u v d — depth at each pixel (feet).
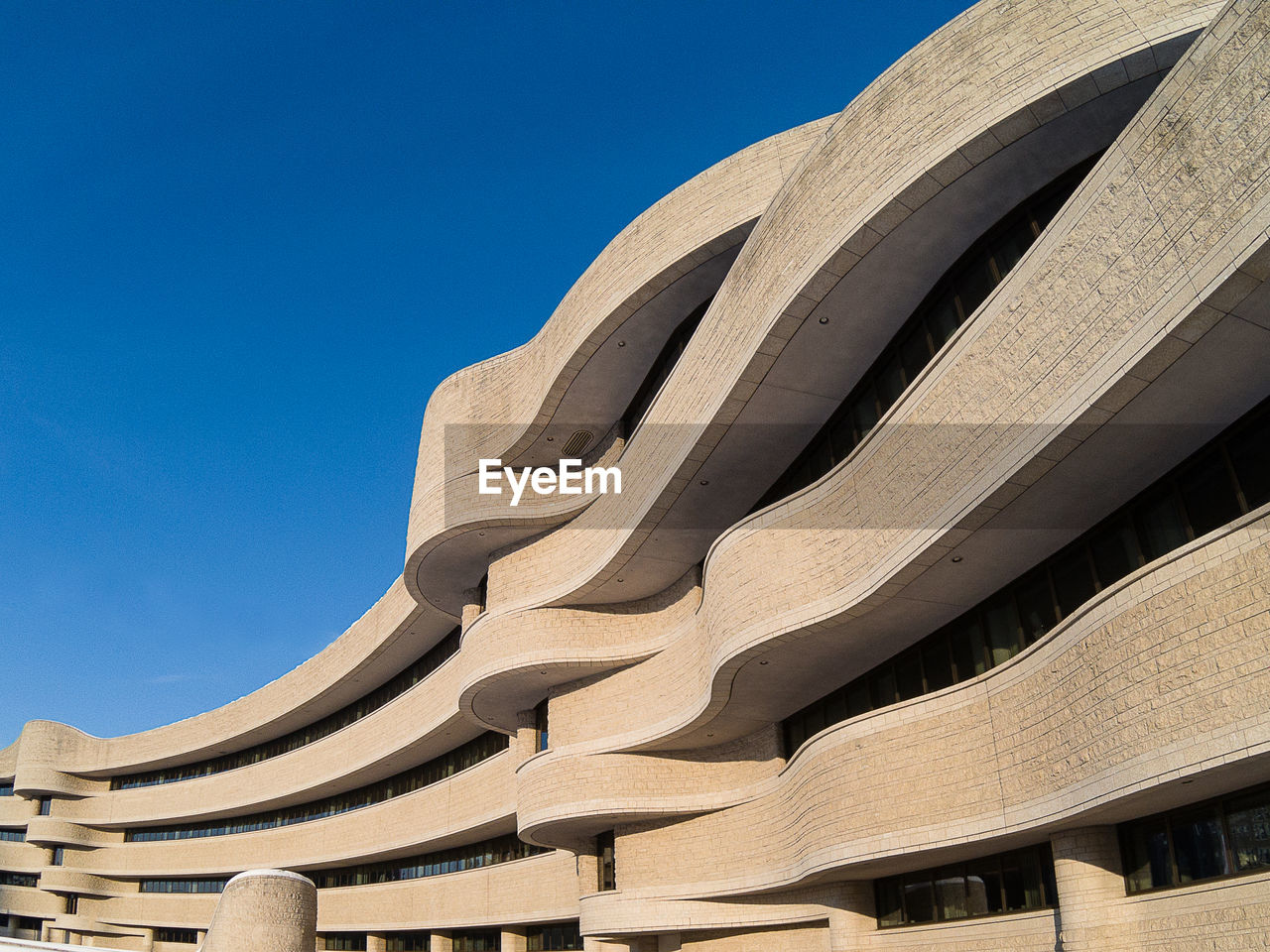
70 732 249.96
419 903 140.67
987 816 50.24
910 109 52.03
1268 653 34.30
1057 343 42.37
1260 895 38.60
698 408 68.90
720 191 75.00
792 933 76.18
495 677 91.86
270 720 182.19
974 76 49.42
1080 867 46.55
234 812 200.44
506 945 118.83
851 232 53.72
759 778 77.56
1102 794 41.60
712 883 78.02
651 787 82.38
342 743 157.99
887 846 55.06
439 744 132.87
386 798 156.15
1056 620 51.21
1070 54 46.19
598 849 93.35
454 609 116.78
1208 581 36.88
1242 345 37.09
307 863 167.53
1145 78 45.68
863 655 64.08
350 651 150.51
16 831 257.55
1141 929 44.39
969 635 57.47
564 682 93.15
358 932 157.28
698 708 75.46
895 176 51.83
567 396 89.04
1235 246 33.86
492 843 128.36
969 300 55.42
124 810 232.53
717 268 76.69
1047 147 49.26
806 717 73.41
